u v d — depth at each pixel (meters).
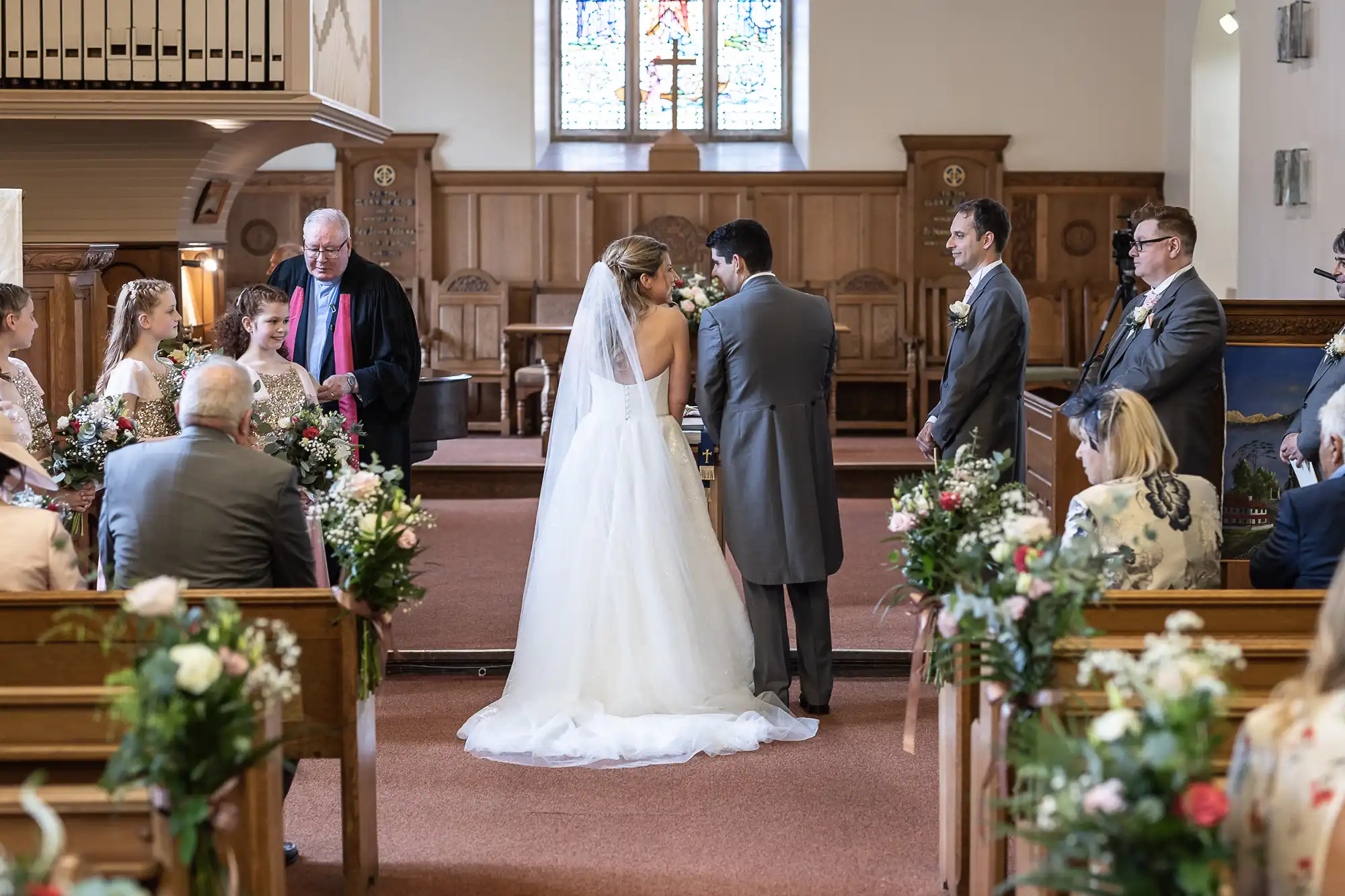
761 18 13.86
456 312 12.85
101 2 6.24
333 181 12.98
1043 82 13.18
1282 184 8.62
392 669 5.57
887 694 5.28
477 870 3.59
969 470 3.80
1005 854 2.94
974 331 5.09
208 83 6.27
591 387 4.89
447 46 13.12
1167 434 4.86
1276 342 5.34
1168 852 1.88
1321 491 3.41
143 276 6.87
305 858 3.69
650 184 13.14
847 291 12.96
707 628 4.88
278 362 5.07
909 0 13.16
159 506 3.42
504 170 13.08
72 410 4.85
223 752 2.33
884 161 13.27
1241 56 9.36
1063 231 13.19
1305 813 1.75
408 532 3.32
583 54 13.84
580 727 4.59
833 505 5.03
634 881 3.51
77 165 6.73
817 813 4.01
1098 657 2.09
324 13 6.57
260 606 3.26
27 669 3.08
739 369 4.91
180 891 2.40
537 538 4.93
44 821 1.75
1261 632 3.15
